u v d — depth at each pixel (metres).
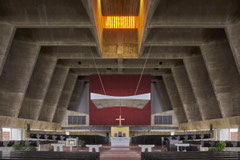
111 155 16.72
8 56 22.89
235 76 22.47
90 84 33.66
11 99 23.03
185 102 31.17
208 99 26.95
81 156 7.71
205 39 22.95
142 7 20.94
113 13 26.16
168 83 34.62
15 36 22.80
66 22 18.64
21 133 24.88
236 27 18.80
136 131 34.88
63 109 34.19
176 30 22.69
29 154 8.34
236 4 17.88
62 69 30.58
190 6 18.11
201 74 27.05
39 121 27.89
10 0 17.89
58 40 22.91
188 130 31.83
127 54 26.67
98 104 19.48
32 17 18.58
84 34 22.55
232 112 22.77
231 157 7.04
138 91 33.34
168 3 18.08
